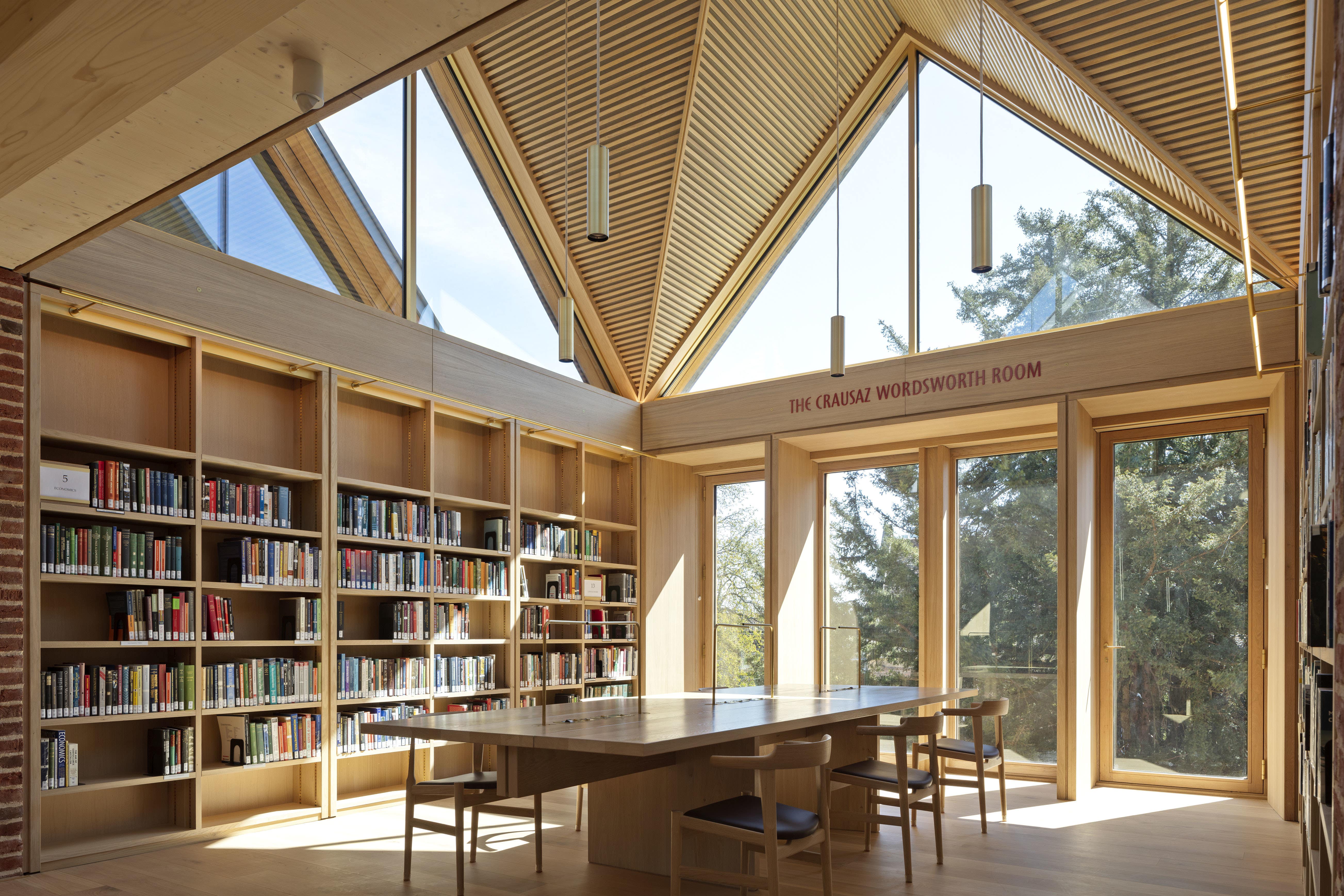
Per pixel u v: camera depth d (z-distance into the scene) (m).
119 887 4.18
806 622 8.19
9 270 4.48
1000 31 5.96
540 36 7.04
